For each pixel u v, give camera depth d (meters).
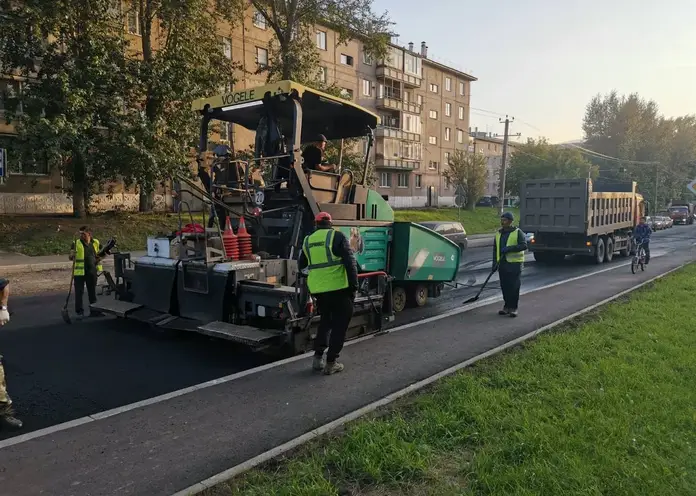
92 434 4.11
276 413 4.60
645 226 15.26
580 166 51.78
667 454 3.79
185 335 7.52
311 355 6.32
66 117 18.75
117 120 19.97
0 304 4.49
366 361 6.18
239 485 3.32
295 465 3.54
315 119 8.66
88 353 6.64
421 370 5.87
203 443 3.99
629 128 69.94
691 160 74.38
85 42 19.16
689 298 10.31
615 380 5.23
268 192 7.56
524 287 12.58
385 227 8.58
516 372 5.49
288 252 7.15
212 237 6.93
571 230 17.02
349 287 5.55
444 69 55.19
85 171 21.12
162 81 20.66
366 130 9.02
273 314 6.15
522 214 18.20
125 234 21.17
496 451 3.70
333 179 7.86
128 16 24.30
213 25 22.89
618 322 8.02
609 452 3.71
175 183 7.25
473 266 17.19
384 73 45.53
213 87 22.11
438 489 3.28
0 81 22.86
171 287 7.07
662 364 5.89
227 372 5.94
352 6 24.39
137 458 3.73
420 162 50.09
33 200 24.73
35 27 18.50
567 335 7.11
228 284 6.46
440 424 4.10
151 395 5.18
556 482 3.28
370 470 3.42
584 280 13.47
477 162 45.47
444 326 8.13
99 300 9.09
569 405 4.57
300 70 24.48
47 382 5.53
